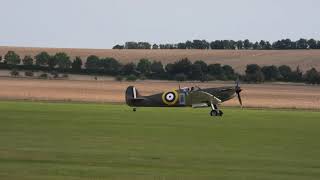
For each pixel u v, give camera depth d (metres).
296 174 68.06
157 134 110.44
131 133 111.38
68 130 114.50
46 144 90.94
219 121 146.88
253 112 192.50
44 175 64.25
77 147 88.12
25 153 80.31
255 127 129.25
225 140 101.56
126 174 66.06
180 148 89.50
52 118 143.62
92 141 96.44
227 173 68.12
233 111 198.88
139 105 197.75
